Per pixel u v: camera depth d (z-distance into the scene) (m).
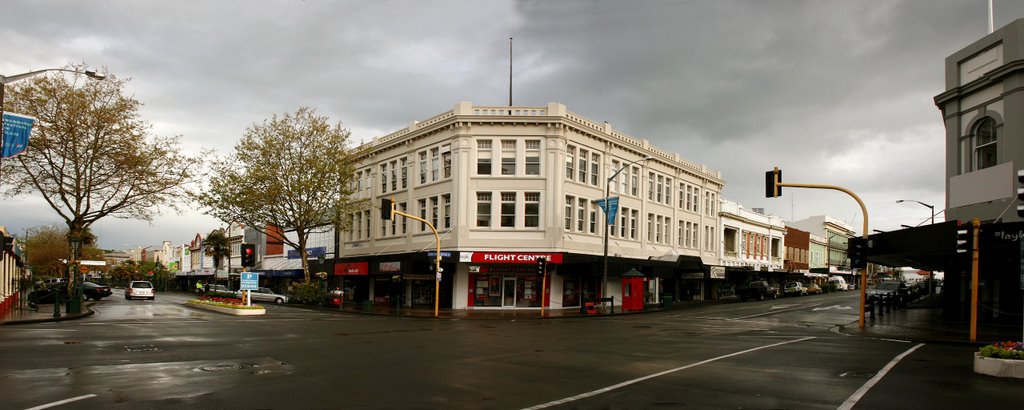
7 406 8.18
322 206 42.62
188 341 16.50
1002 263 24.42
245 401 8.73
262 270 63.53
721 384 10.41
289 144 40.69
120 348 14.63
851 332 21.83
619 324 26.42
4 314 27.83
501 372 11.67
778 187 23.11
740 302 49.03
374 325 24.41
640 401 8.99
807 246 77.50
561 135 37.78
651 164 46.78
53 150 32.44
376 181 45.91
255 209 40.06
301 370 11.66
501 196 37.69
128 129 33.16
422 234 40.34
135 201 34.44
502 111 38.41
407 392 9.57
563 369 12.10
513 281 38.06
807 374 11.52
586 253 38.94
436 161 40.16
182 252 104.25
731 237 59.75
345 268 46.38
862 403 8.84
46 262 77.50
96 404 8.38
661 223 47.81
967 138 22.86
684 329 23.34
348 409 8.32
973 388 10.06
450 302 38.28
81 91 32.12
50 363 12.05
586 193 39.88
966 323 24.72
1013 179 20.53
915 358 14.07
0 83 20.42
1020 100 20.62
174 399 8.79
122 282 111.56
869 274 100.38
